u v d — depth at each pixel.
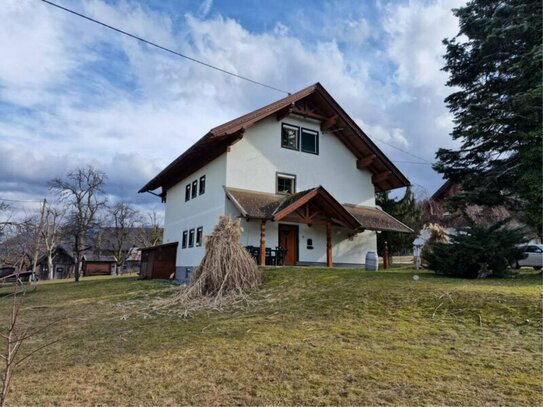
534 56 11.90
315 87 19.44
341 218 17.62
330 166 20.42
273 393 4.19
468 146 14.54
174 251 22.03
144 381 4.75
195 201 20.23
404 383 4.25
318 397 4.03
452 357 5.01
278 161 18.69
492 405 3.66
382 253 22.48
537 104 12.34
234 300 10.28
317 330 6.68
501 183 14.19
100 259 56.88
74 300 13.90
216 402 4.04
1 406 3.72
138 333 7.52
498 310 6.75
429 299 7.76
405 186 21.95
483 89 14.60
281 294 10.28
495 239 10.12
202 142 16.64
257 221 17.42
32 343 7.24
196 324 7.96
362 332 6.38
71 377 5.04
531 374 4.32
